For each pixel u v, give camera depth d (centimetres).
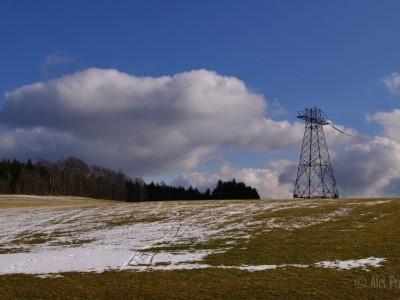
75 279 2616
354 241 3512
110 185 19138
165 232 4506
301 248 3366
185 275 2672
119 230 4744
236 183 16125
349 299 2127
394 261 2795
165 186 19625
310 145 9369
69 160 18850
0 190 15925
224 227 4619
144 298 2236
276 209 5678
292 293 2244
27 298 2256
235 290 2327
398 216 4625
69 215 5981
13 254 3647
